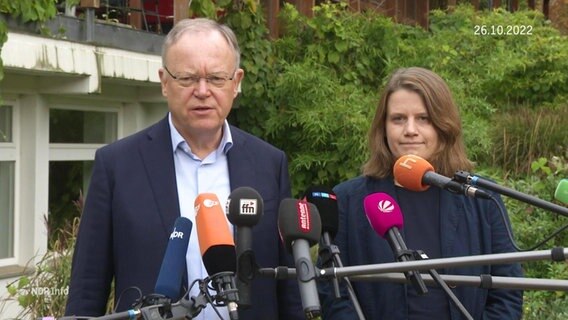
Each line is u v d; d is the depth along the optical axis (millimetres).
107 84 8062
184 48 3330
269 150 3639
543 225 6680
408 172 3170
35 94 7305
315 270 2674
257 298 3408
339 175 8961
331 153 9039
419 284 2814
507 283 2783
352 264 3580
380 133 3682
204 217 2955
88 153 8086
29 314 5441
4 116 7188
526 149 9406
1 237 7258
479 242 3553
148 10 9125
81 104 7922
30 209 7305
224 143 3525
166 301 2734
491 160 9359
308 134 8961
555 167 7949
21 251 7336
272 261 3438
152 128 3566
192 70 3318
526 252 2648
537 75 11922
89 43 7129
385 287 3455
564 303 5719
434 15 12789
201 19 3461
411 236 3533
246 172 3514
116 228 3402
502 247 3541
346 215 3633
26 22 6652
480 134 9078
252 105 9312
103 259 3420
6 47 6281
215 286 2783
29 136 7324
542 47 12023
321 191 3061
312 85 9164
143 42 8047
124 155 3492
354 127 8789
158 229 3357
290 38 9766
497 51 11773
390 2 13500
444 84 3619
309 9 10594
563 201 3170
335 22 9766
